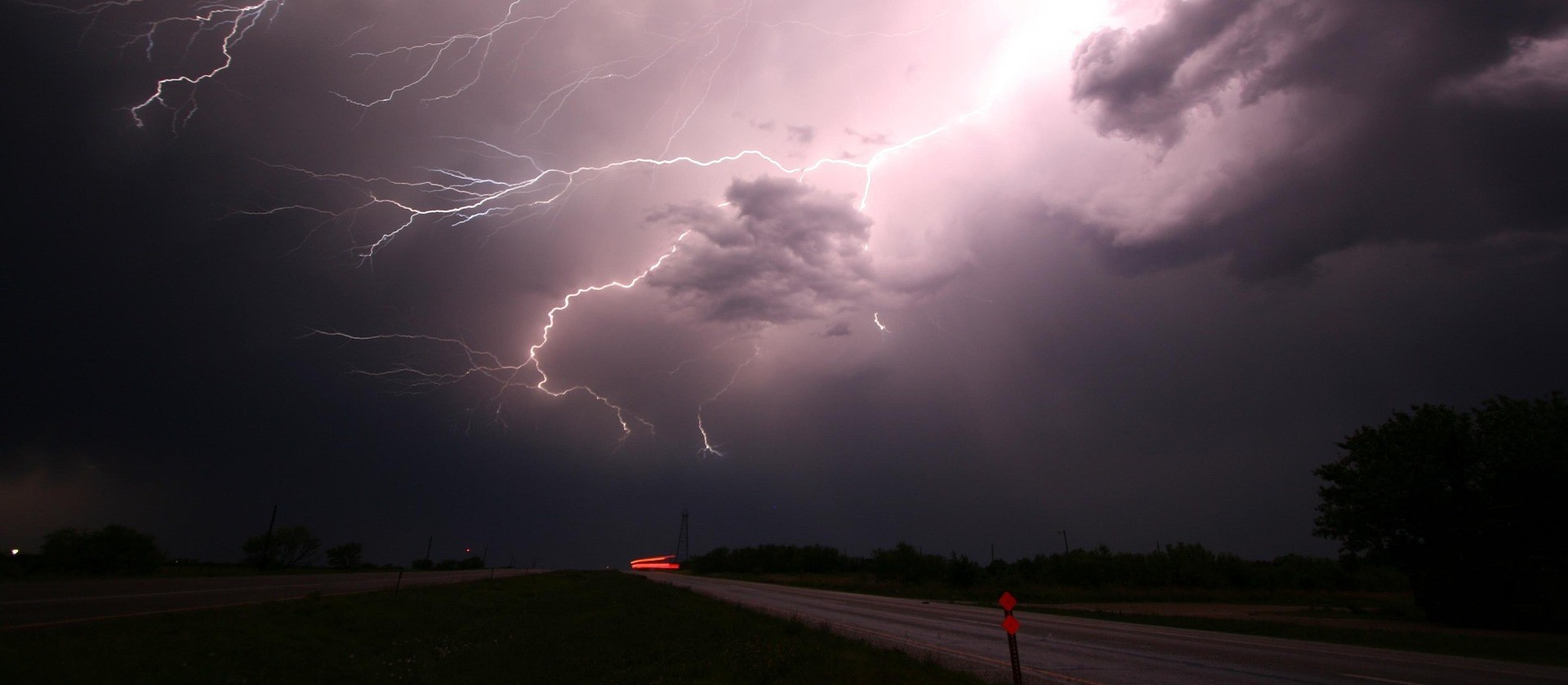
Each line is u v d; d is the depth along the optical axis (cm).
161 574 4466
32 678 1020
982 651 1714
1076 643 1897
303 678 1216
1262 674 1347
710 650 1579
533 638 1800
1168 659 1561
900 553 6950
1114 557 5731
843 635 1995
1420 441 2719
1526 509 2523
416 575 6353
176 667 1176
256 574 5147
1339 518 2894
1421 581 2677
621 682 1194
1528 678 1305
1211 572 5300
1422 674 1341
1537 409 2669
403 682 1219
